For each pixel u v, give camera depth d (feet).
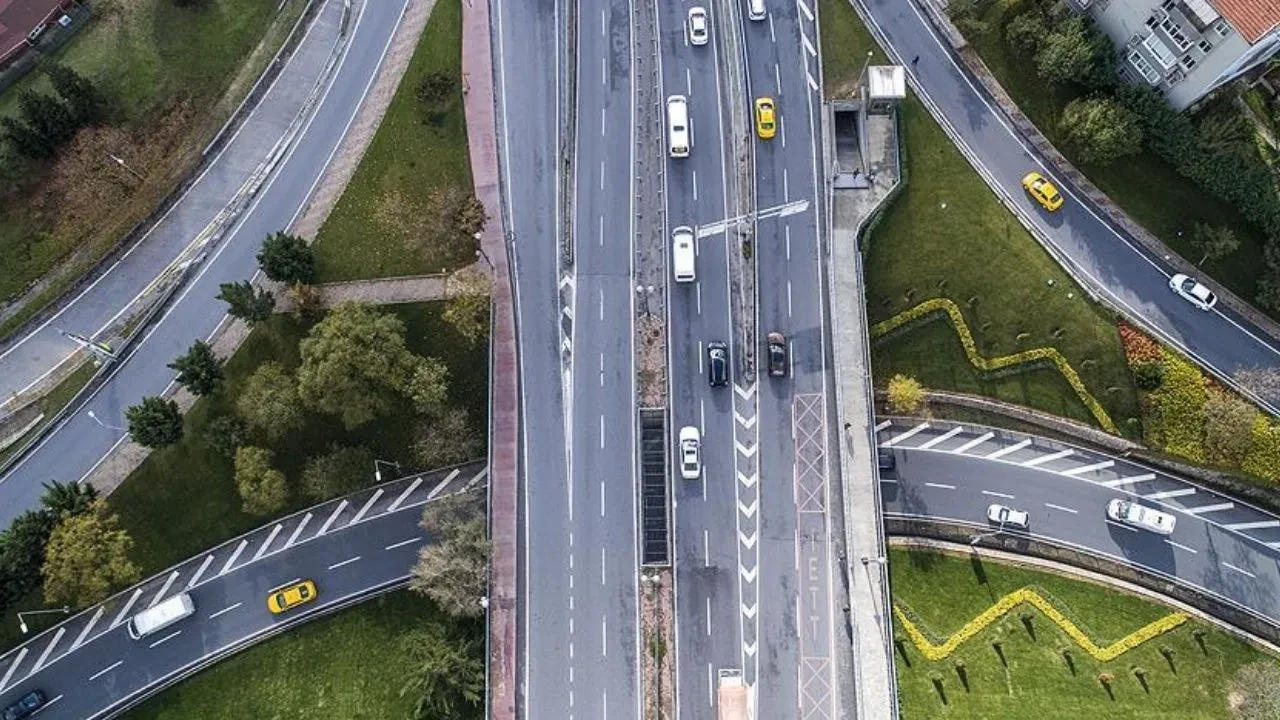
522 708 246.68
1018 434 278.05
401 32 288.92
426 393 244.01
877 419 278.26
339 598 259.80
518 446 260.21
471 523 247.09
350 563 261.85
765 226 272.10
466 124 278.46
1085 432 273.54
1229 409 259.19
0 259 278.46
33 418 268.21
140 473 262.06
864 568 252.83
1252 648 258.98
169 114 286.66
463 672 238.48
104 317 275.80
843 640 248.93
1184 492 272.92
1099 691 251.60
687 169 274.77
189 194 282.56
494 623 249.75
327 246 272.10
